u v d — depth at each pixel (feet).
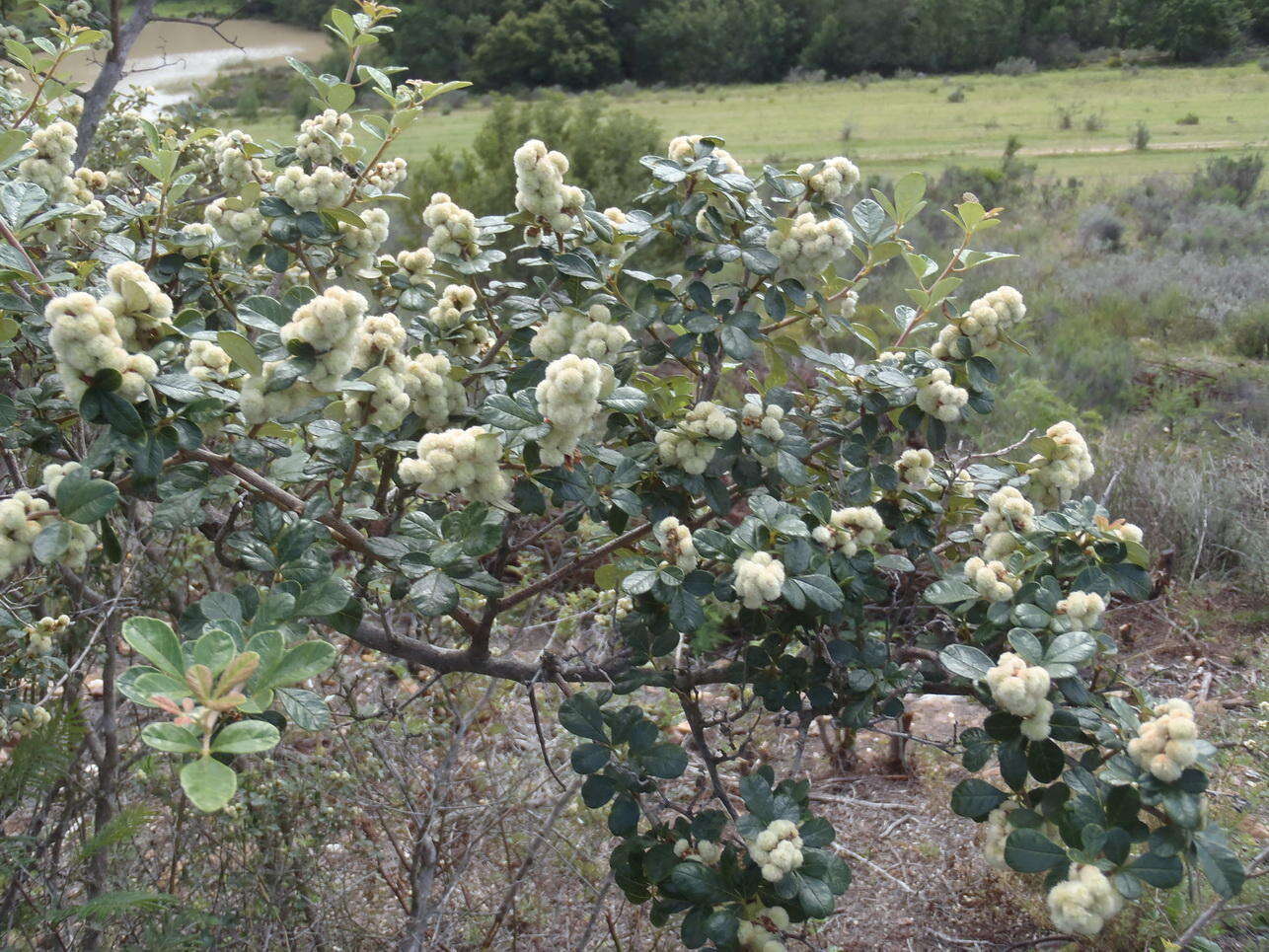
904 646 7.72
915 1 135.44
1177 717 5.22
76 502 4.88
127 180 12.26
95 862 8.34
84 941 8.05
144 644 3.96
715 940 5.54
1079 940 9.29
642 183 28.07
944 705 14.12
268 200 7.95
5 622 6.41
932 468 8.13
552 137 28.37
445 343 8.02
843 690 6.77
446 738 10.53
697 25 115.24
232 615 5.20
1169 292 32.24
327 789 9.27
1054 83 121.29
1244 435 20.72
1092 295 33.86
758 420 7.01
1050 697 6.00
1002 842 6.07
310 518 5.87
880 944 10.02
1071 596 6.12
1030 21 140.05
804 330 8.84
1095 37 141.49
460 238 8.04
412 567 5.85
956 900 10.52
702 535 6.33
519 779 9.49
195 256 8.17
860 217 7.98
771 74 129.80
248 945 8.13
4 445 6.64
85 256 8.90
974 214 7.47
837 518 6.79
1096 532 6.89
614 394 6.23
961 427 19.54
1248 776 11.20
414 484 6.63
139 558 10.20
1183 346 29.96
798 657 6.84
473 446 5.83
